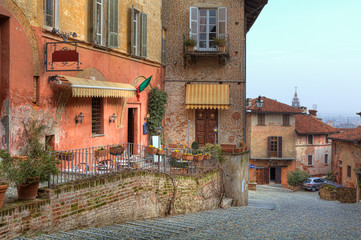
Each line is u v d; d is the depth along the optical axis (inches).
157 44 713.6
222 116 753.6
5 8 360.5
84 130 481.7
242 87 751.1
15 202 271.6
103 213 351.9
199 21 759.7
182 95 757.9
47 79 412.5
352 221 573.6
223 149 661.9
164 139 759.1
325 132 1649.9
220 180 629.0
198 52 729.6
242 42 750.5
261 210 656.4
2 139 368.2
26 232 267.4
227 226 408.8
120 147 420.2
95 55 502.9
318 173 1663.4
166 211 465.4
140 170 417.4
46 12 410.6
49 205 288.2
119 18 565.6
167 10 757.9
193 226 388.5
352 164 1306.6
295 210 745.0
